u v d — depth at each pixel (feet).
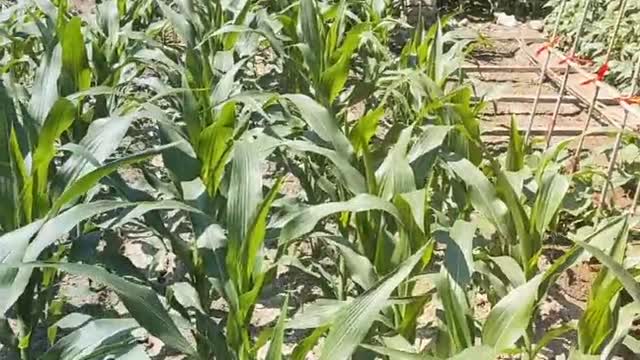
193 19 11.46
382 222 6.49
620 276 4.89
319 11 11.40
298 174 9.03
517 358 8.13
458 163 7.33
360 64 13.99
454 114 8.70
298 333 8.64
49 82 7.16
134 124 13.07
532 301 5.34
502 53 20.06
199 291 6.96
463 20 23.73
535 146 14.07
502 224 7.11
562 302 9.50
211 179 7.00
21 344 5.85
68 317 6.58
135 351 5.61
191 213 6.39
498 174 6.98
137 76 11.33
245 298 5.47
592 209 11.16
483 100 9.95
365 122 7.51
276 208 8.19
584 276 10.02
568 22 19.34
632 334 8.51
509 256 7.21
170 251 9.68
